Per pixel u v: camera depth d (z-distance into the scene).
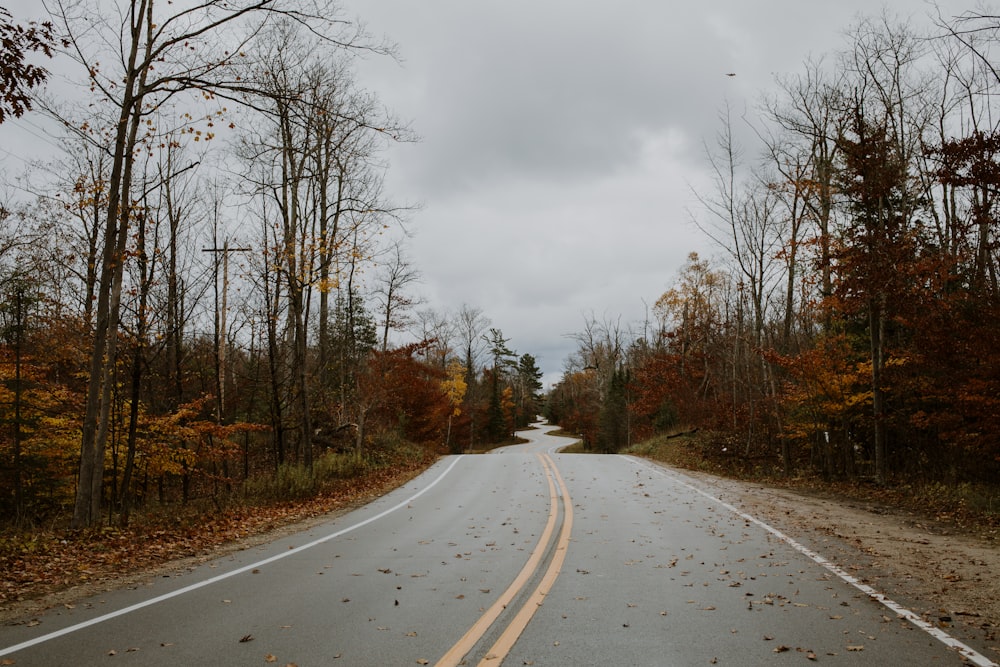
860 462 19.36
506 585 7.14
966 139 13.10
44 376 16.80
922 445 17.02
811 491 16.83
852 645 5.10
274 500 15.55
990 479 14.65
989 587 6.90
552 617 5.90
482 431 71.69
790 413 20.88
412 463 25.73
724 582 7.22
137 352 14.23
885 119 19.14
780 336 30.47
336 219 21.00
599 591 6.85
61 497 16.72
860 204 17.78
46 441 15.38
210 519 12.61
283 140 19.47
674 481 18.70
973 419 14.02
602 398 58.91
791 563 8.17
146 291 14.38
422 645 5.16
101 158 17.39
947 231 18.88
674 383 42.41
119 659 4.90
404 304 34.47
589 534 10.37
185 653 5.03
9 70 7.53
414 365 37.91
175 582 7.60
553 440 75.56
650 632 5.46
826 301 17.88
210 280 18.53
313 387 24.77
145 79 12.46
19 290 15.49
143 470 17.20
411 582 7.35
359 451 23.64
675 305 46.06
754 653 4.94
